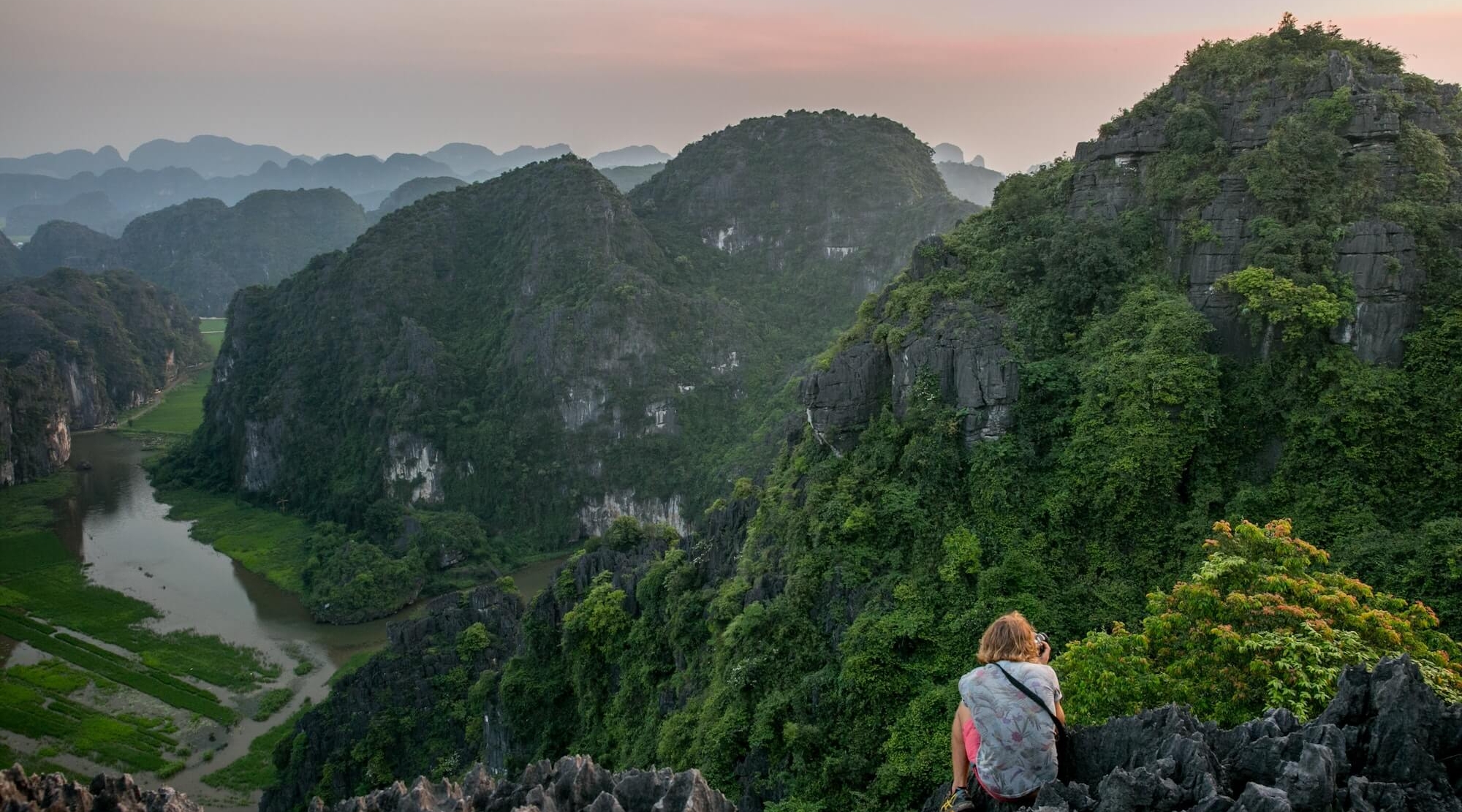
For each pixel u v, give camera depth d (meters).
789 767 34.16
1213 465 33.91
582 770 12.21
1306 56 39.31
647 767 42.06
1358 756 9.79
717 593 44.25
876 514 38.34
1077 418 36.25
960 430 38.59
